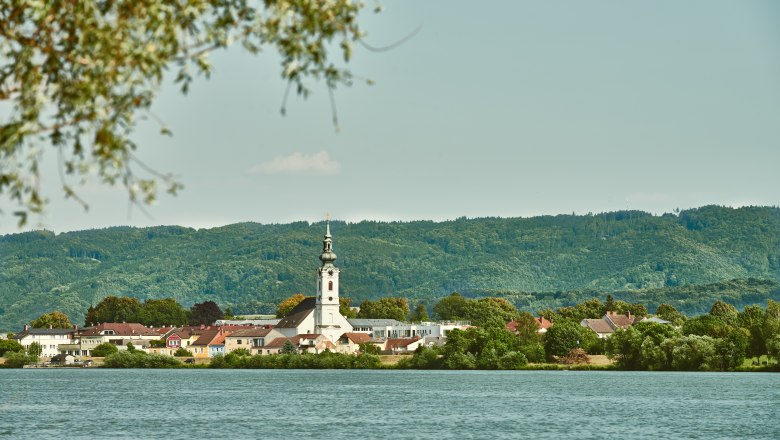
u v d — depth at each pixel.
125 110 69.12
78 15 69.31
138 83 68.94
